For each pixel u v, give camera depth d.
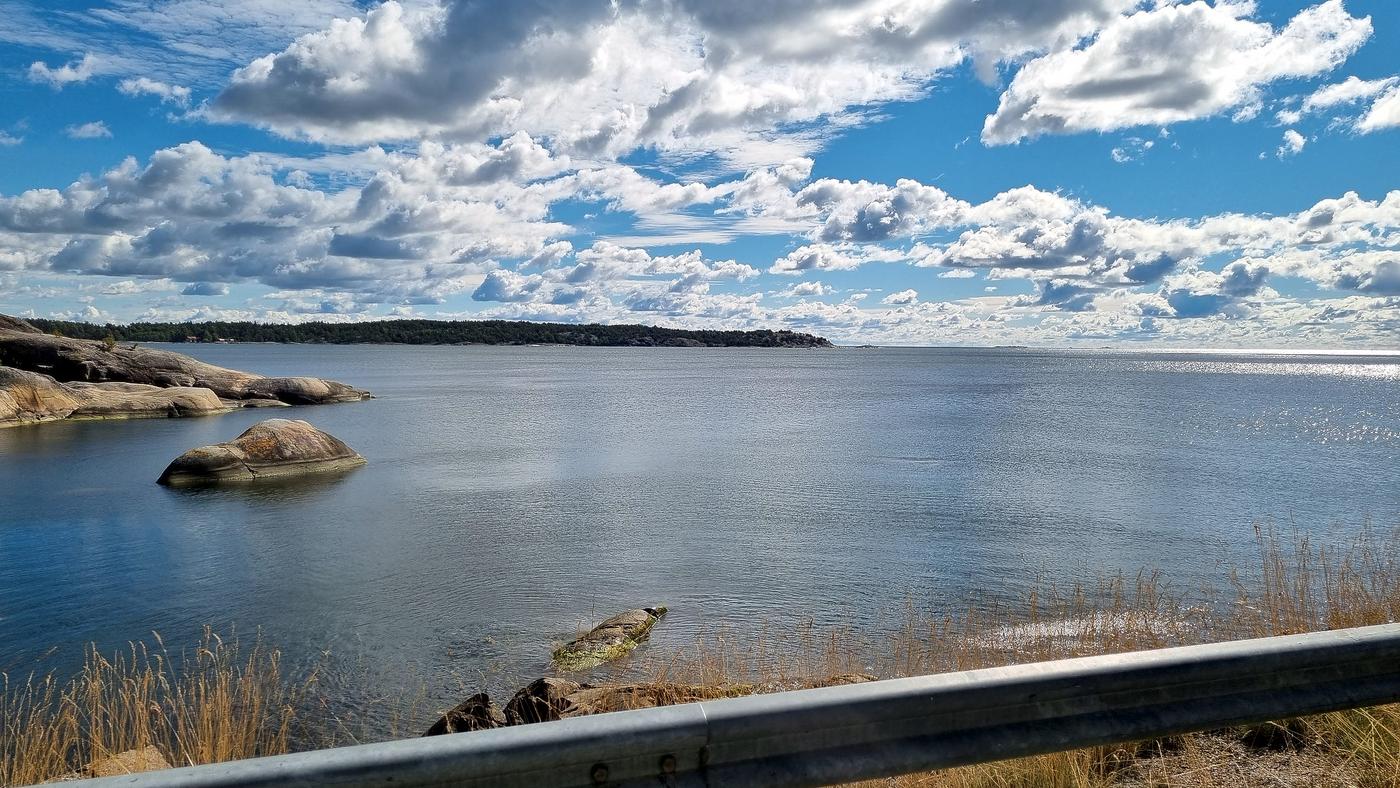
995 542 17.86
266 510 21.53
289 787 2.33
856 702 2.77
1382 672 3.49
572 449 34.72
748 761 2.73
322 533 18.88
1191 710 3.20
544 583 14.88
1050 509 21.64
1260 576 14.67
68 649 11.71
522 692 7.45
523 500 23.12
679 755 2.65
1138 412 55.12
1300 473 27.77
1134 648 8.44
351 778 2.37
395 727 9.09
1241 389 87.38
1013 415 52.75
